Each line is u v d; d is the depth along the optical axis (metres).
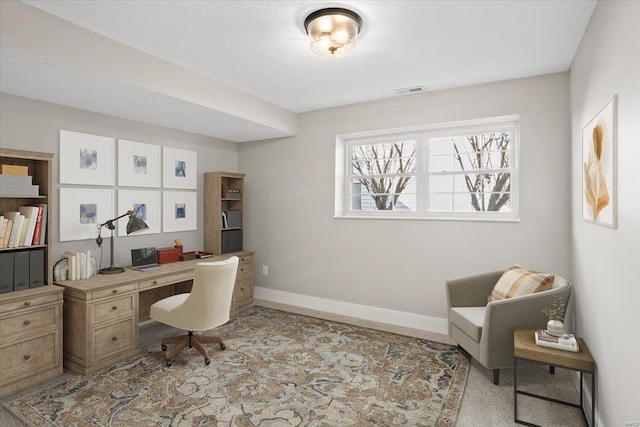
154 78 2.68
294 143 4.44
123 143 3.51
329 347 3.14
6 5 1.91
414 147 3.89
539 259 3.13
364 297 3.99
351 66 2.91
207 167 4.47
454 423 2.06
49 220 2.67
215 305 2.81
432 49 2.59
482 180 3.54
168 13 2.09
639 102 1.31
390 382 2.52
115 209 3.46
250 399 2.29
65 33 2.16
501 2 1.99
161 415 2.12
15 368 2.38
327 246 4.23
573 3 1.99
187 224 4.20
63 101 2.94
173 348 2.84
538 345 2.13
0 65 2.18
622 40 1.51
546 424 2.04
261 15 2.12
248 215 4.83
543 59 2.77
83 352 2.63
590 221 2.09
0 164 2.63
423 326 3.65
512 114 3.21
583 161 2.30
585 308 2.33
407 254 3.74
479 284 3.04
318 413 2.15
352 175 4.23
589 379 2.07
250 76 3.13
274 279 4.64
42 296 2.51
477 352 2.55
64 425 2.02
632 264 1.42
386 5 2.02
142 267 3.41
